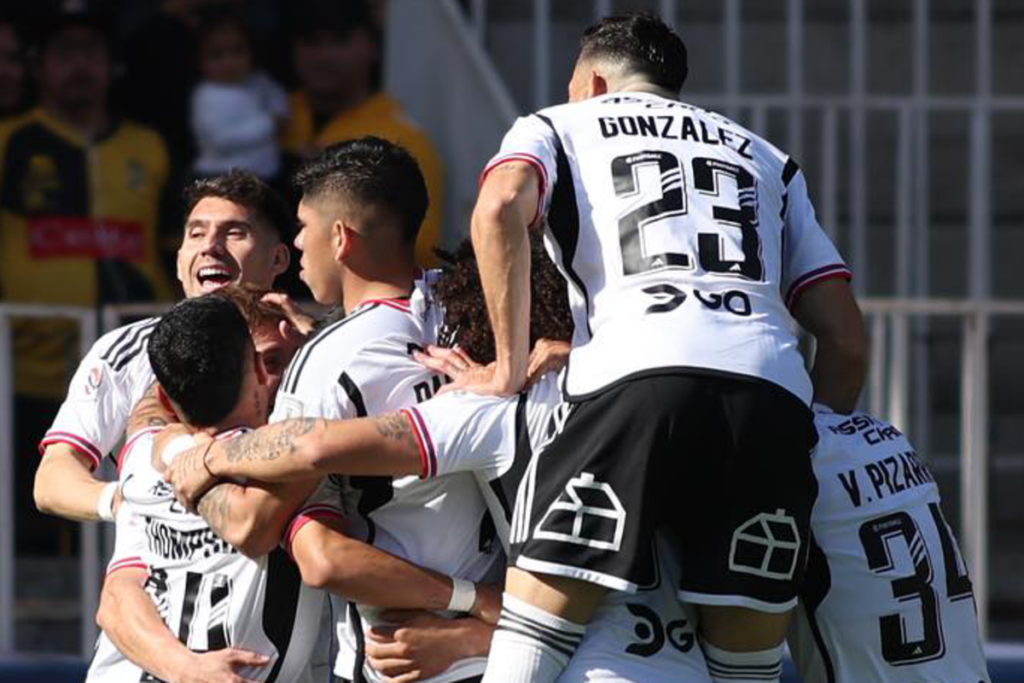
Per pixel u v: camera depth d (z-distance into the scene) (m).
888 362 20.66
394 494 12.45
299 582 12.62
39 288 23.14
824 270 13.16
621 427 11.79
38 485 13.92
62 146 23.36
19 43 23.47
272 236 14.64
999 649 19.73
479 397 12.29
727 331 11.97
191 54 23.95
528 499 11.98
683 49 13.45
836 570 12.66
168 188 23.81
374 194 12.85
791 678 18.59
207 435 12.63
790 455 11.98
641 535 11.77
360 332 12.56
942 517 13.09
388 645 12.38
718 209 12.38
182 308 12.67
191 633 12.57
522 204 12.14
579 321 12.36
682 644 12.25
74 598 20.83
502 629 12.02
